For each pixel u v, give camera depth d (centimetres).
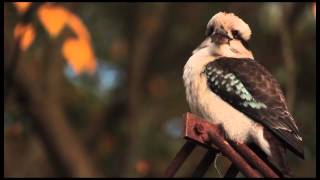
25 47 1149
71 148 1316
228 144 832
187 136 823
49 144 1312
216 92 988
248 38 1046
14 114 1404
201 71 996
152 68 1656
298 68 1490
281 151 941
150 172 1523
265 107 972
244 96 979
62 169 1323
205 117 993
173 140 1567
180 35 1658
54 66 1340
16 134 1476
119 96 1580
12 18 1185
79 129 1558
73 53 1062
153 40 1628
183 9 1652
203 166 870
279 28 1320
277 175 858
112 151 1560
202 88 992
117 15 1619
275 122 959
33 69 1284
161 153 1548
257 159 839
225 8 1602
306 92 1493
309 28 1380
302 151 940
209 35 1045
